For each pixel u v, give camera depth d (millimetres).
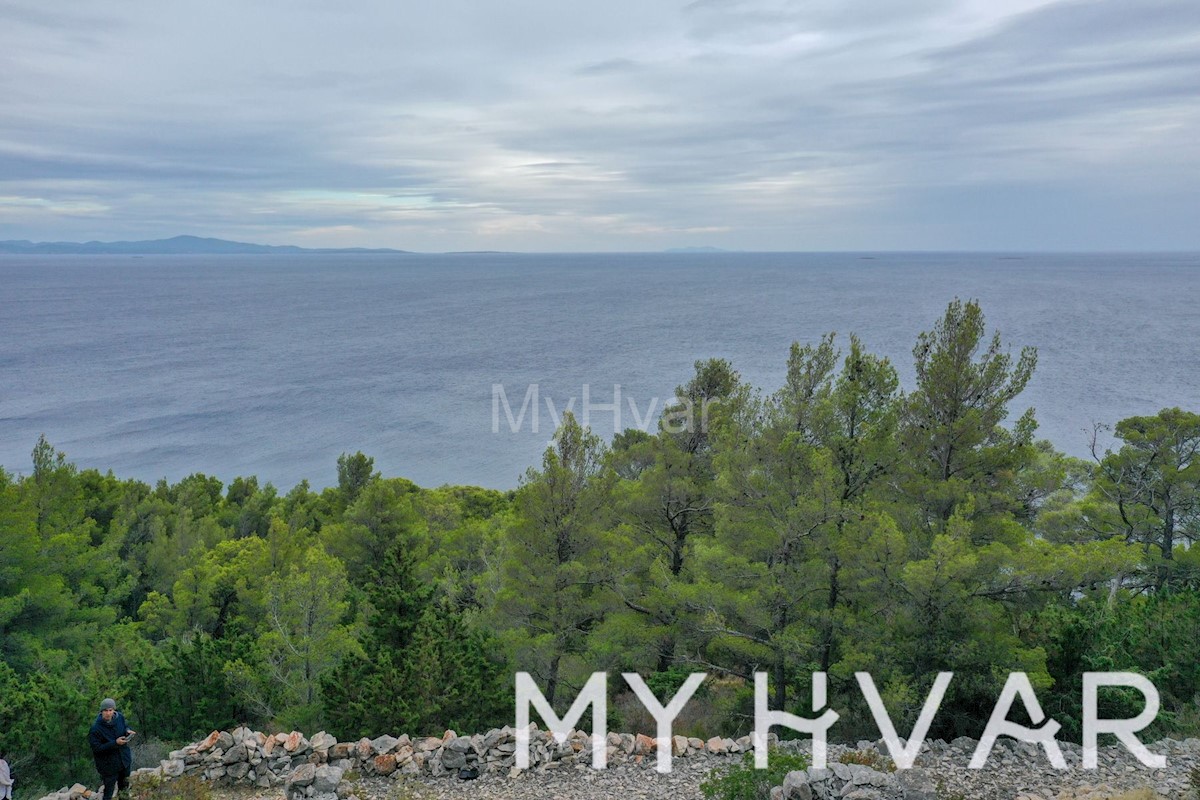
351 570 31047
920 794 11094
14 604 24281
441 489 49594
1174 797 11914
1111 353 173500
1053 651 15617
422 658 15844
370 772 13336
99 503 39062
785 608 17703
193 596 28312
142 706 15961
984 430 17453
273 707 17516
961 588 15070
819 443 19016
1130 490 29984
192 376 176625
